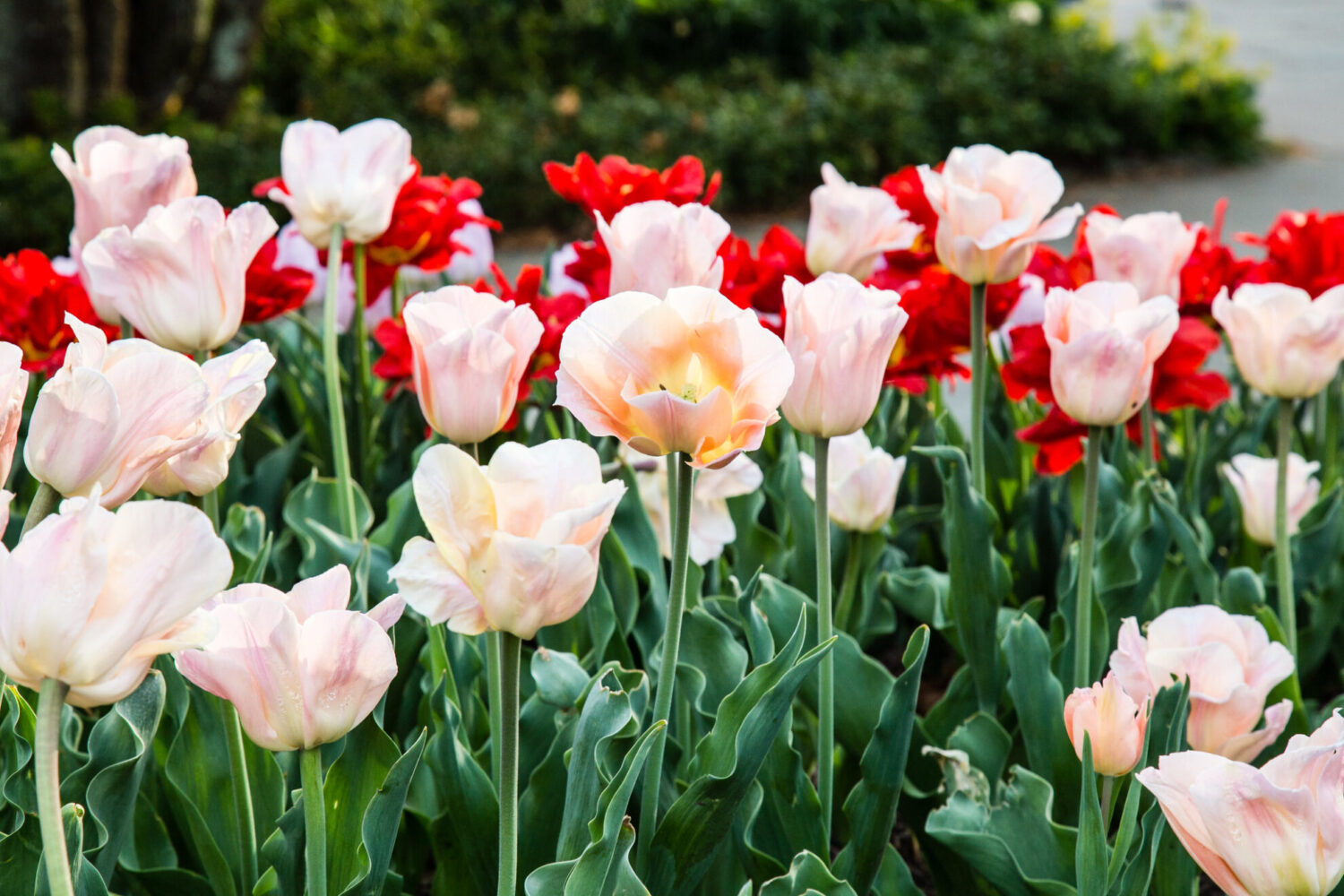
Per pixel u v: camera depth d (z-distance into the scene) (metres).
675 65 12.82
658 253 1.50
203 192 8.45
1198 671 1.44
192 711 1.58
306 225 1.90
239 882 1.59
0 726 1.47
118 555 0.83
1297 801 1.04
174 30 8.82
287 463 2.44
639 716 1.48
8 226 7.98
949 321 2.41
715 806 1.37
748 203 10.34
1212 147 11.28
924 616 2.20
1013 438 2.88
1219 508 2.77
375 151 1.88
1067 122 11.19
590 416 1.10
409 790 1.69
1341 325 1.79
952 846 1.55
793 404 1.38
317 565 1.91
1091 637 1.98
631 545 1.96
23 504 2.23
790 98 10.69
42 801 0.85
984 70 11.27
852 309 1.33
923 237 2.66
